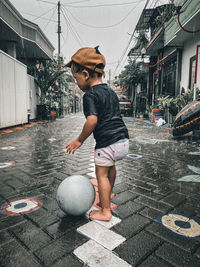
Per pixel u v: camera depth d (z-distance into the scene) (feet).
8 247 4.92
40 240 5.17
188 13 26.86
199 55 30.53
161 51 48.19
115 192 8.28
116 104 5.86
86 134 5.41
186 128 21.21
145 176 10.33
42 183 9.23
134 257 4.58
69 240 5.17
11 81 30.94
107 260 4.48
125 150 5.76
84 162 12.82
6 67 29.09
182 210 6.84
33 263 4.40
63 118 66.18
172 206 7.11
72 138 23.24
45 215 6.40
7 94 29.63
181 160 13.51
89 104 5.34
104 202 5.94
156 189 8.65
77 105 159.94
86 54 5.42
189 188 8.80
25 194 8.03
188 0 26.68
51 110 55.21
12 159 13.58
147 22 56.59
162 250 4.83
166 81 47.52
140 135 25.41
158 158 14.03
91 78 5.66
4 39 41.68
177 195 8.06
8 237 5.31
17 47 47.47
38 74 53.31
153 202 7.41
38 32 45.60
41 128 33.91
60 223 5.94
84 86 5.77
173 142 20.62
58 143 19.95
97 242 5.08
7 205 7.09
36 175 10.34
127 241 5.14
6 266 4.32
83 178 6.22
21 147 17.84
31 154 15.10
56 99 61.41
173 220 6.18
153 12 51.19
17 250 4.81
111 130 5.53
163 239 5.24
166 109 36.01
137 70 69.21
